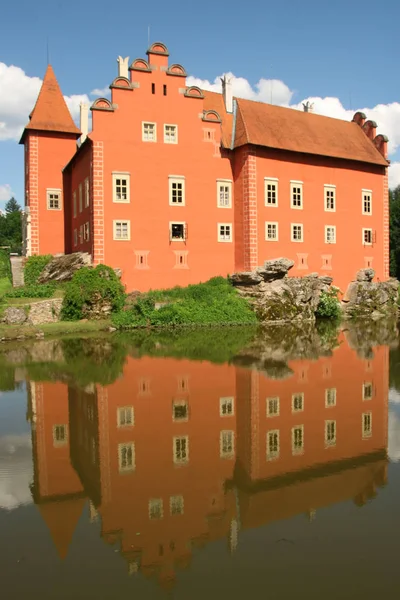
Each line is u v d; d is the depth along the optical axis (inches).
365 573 252.4
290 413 518.6
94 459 403.9
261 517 310.0
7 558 270.8
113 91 1350.9
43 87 1747.0
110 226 1349.7
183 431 467.2
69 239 1715.1
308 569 256.2
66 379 669.3
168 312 1290.6
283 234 1518.2
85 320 1266.0
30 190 1690.5
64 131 1708.9
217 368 733.3
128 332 1181.7
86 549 278.4
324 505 323.9
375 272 1736.0
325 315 1534.2
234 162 1499.8
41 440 449.7
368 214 1715.1
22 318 1175.6
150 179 1390.3
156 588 242.2
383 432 460.8
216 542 282.5
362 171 1692.9
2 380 665.6
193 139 1441.9
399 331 1205.1
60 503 331.6
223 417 506.6
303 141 1567.4
